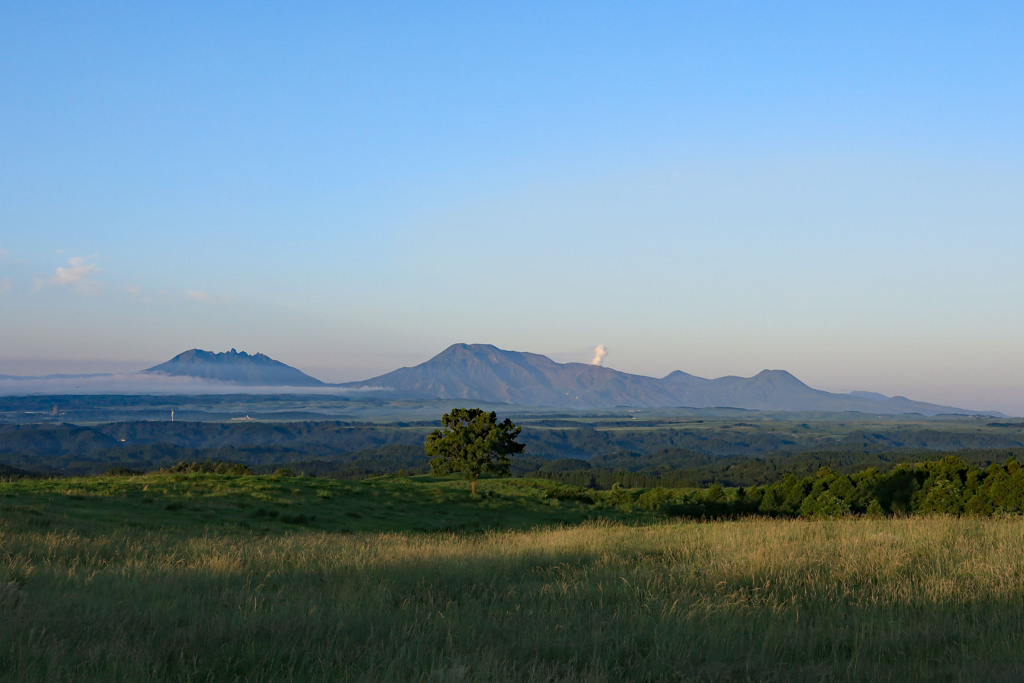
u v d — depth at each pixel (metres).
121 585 11.55
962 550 14.59
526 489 57.78
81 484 37.94
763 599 10.89
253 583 12.58
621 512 50.34
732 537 18.66
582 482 186.75
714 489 51.91
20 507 25.72
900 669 7.52
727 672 7.43
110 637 8.15
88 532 22.56
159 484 40.28
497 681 6.90
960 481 39.00
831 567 13.04
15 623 8.34
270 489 42.12
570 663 7.50
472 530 36.50
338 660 7.50
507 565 14.40
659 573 12.95
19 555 14.68
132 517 28.30
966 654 7.94
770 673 7.41
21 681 6.55
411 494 47.91
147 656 7.38
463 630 8.87
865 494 43.53
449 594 11.43
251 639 8.29
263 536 26.98
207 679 7.04
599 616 9.72
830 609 10.07
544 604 10.51
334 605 10.30
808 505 46.72
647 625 9.20
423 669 7.24
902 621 9.33
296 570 13.93
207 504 34.97
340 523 35.09
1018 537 16.56
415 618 9.48
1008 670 7.27
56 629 8.46
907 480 41.38
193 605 10.09
